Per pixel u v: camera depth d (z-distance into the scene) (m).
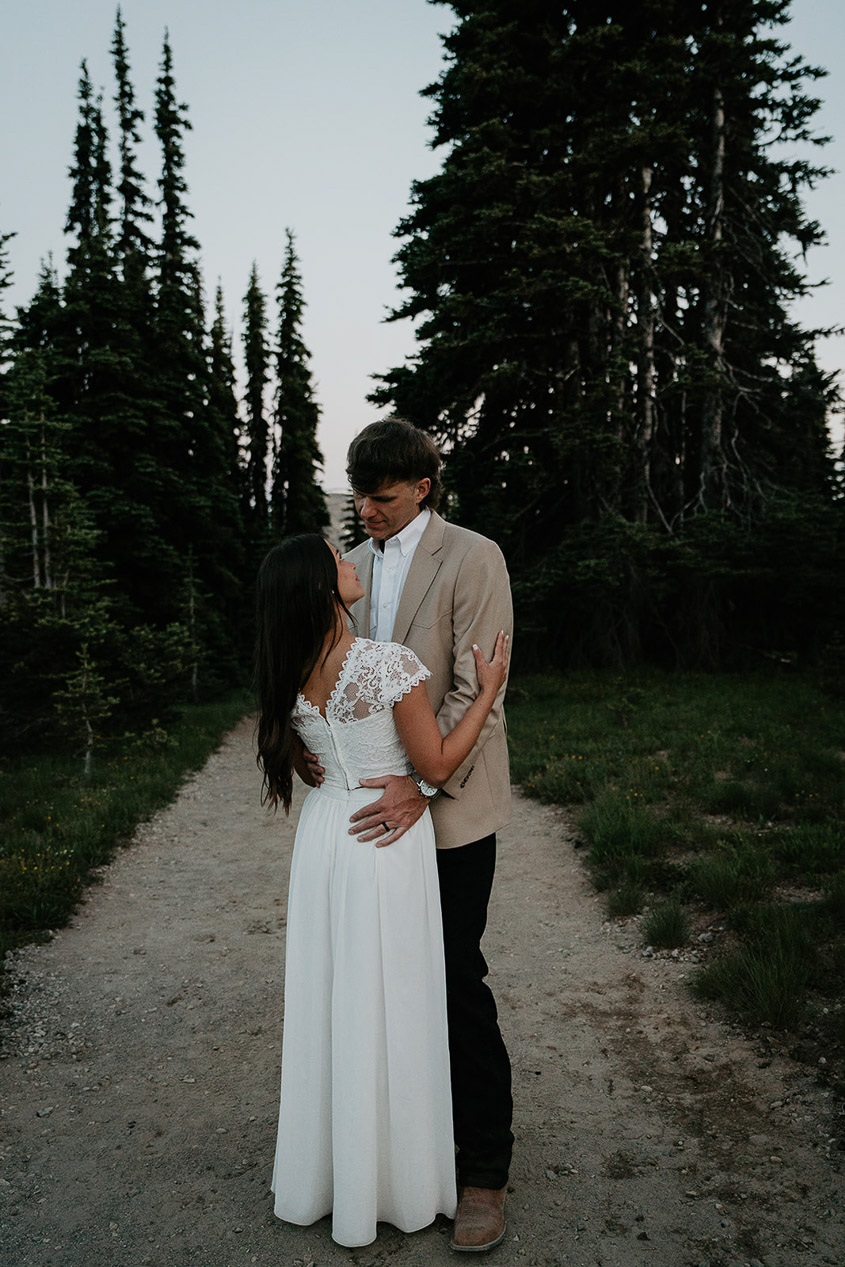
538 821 7.24
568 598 16.47
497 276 16.83
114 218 19.80
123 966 4.38
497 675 2.19
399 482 2.22
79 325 19.06
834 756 7.89
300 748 2.26
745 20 17.92
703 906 4.64
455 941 2.23
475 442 18.52
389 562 2.36
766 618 18.97
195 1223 2.26
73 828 6.82
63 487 10.84
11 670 10.38
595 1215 2.23
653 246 18.08
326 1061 2.14
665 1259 2.05
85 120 26.19
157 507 19.94
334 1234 2.08
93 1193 2.42
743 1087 2.87
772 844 5.36
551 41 17.19
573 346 17.52
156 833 7.41
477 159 15.88
